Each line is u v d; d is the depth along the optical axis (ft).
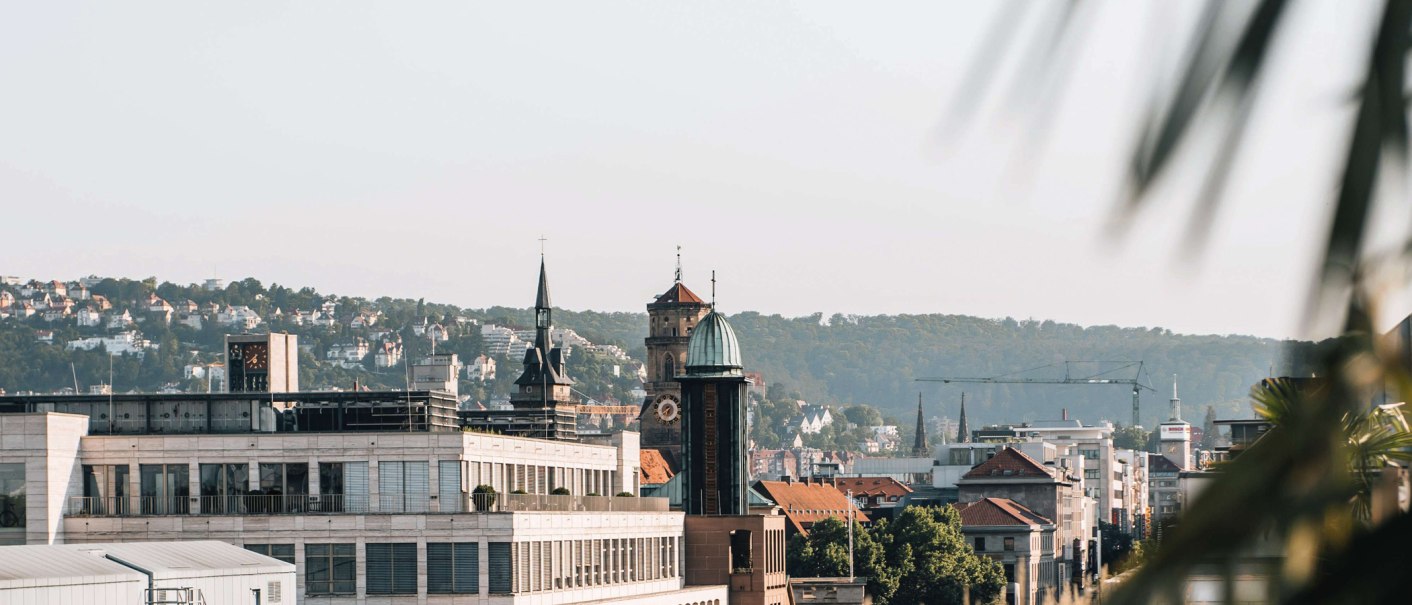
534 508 547.49
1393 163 17.88
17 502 507.30
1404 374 18.43
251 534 519.19
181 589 392.06
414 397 565.12
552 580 552.82
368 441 527.40
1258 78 17.63
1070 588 97.81
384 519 519.19
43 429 506.89
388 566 519.19
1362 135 17.98
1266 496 18.80
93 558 392.06
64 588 363.35
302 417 568.41
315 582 520.01
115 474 524.93
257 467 526.16
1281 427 19.29
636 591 638.53
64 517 514.27
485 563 517.55
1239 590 18.78
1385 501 19.53
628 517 632.38
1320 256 18.35
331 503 524.93
